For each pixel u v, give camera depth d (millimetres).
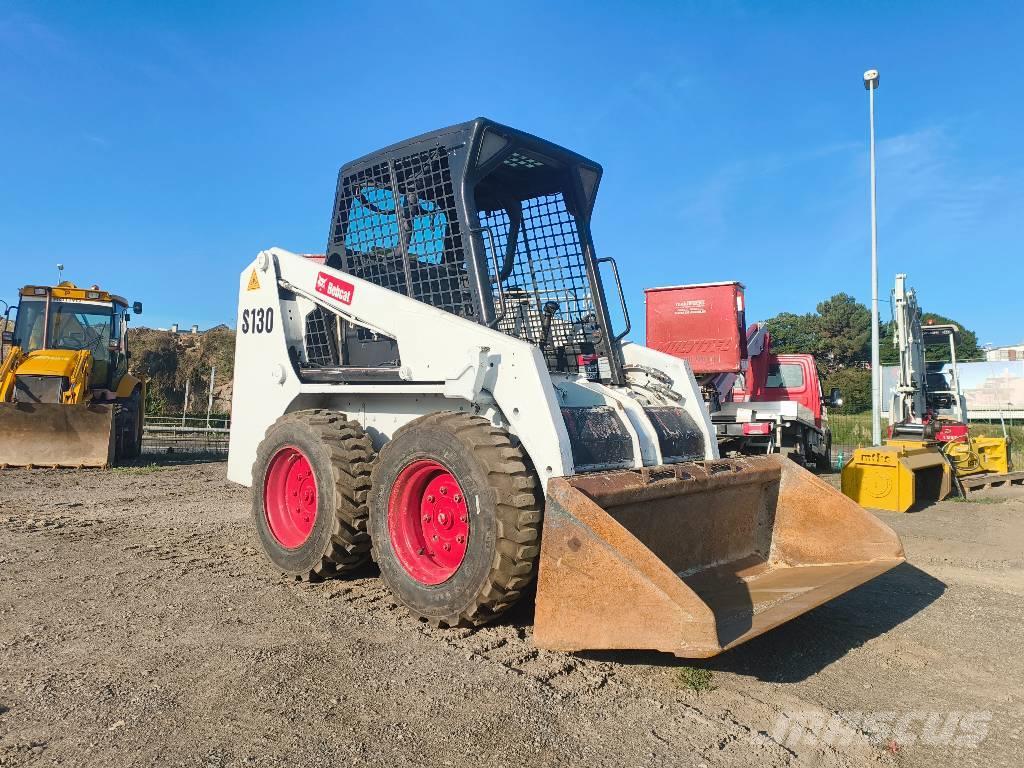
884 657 3701
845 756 2660
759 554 4562
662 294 10758
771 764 2582
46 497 8773
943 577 5434
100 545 6016
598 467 3949
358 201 5328
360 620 4062
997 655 3762
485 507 3689
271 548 5121
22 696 3002
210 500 8781
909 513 8547
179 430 22281
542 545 3354
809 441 12875
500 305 4898
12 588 4660
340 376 4996
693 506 4090
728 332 10367
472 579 3734
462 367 4086
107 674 3246
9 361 11961
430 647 3629
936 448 9820
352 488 4645
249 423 5762
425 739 2684
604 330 5109
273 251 5727
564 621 3229
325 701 2986
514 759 2559
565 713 2926
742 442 11641
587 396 4496
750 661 3594
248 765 2480
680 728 2828
